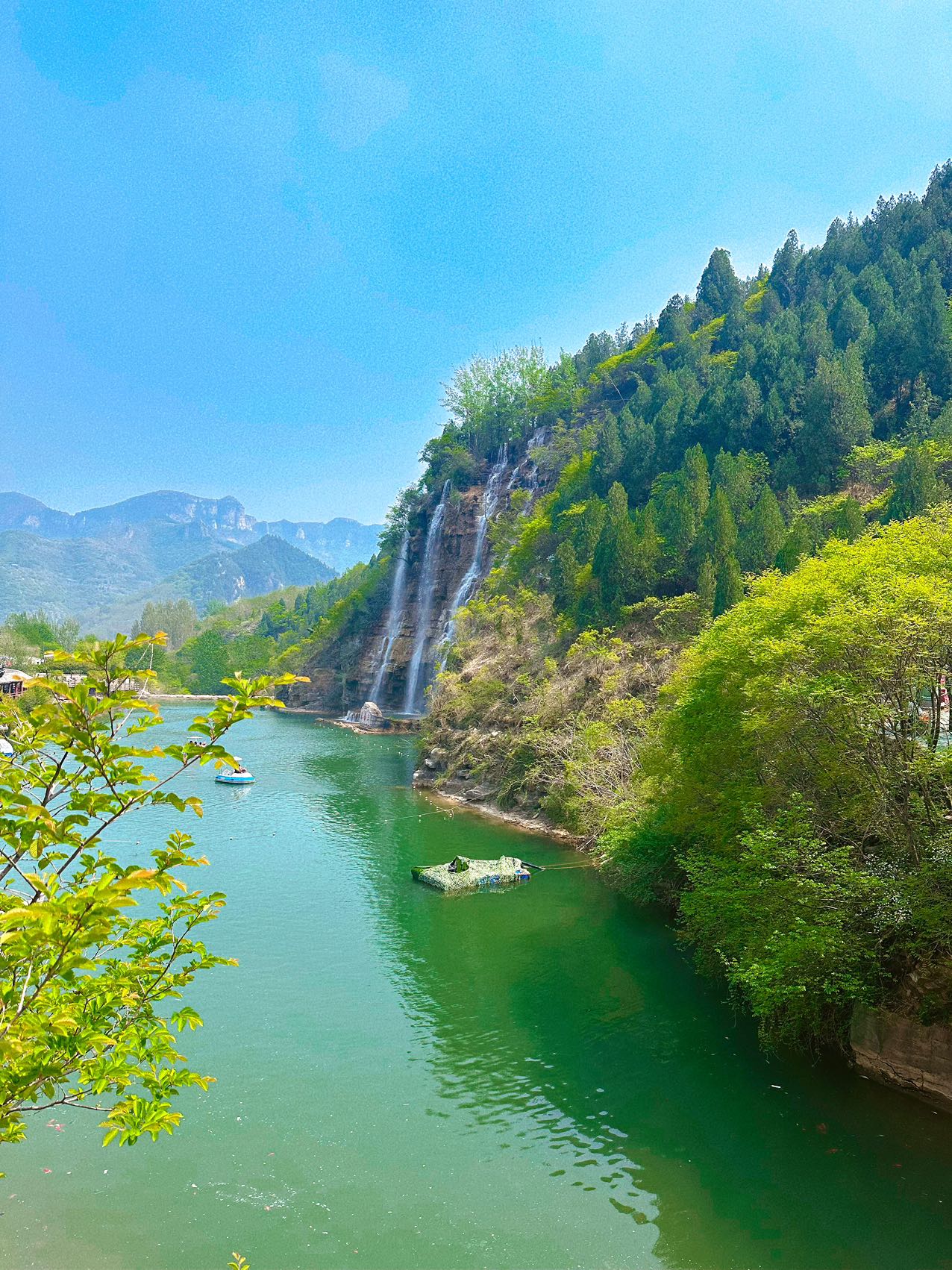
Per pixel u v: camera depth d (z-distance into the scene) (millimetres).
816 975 20438
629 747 43906
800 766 23797
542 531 95812
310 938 31172
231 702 7484
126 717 7762
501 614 80688
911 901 18688
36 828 7207
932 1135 18484
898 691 20641
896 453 65188
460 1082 21062
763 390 83750
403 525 146250
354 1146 18297
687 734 27969
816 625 21234
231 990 26469
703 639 33031
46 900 7023
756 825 22484
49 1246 14969
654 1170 17484
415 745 81000
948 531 23672
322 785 64188
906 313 81812
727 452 78250
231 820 51250
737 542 60812
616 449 92250
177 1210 16062
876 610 19750
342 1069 21672
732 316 113250
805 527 52750
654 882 34094
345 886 37531
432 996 26188
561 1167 17594
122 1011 8953
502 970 28266
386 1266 14625
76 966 6777
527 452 133375
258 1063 21906
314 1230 15555
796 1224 15766
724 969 26250
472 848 44438
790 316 92625
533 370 141500
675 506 67500
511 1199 16516
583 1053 22547
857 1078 20922
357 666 133750
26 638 161625
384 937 31266
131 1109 7918
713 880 23750
